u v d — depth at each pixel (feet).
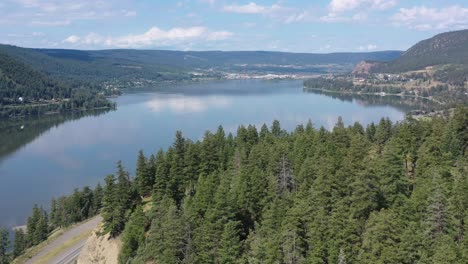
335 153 312.29
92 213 482.69
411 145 322.34
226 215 246.47
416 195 230.89
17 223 500.33
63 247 397.19
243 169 301.84
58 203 508.53
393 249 194.29
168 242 243.40
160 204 302.25
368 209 231.71
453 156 294.66
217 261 231.30
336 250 206.80
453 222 206.28
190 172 341.00
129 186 342.64
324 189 242.17
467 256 184.34
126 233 296.10
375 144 379.55
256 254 220.23
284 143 372.99
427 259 189.57
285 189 287.89
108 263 305.94
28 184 615.98
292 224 220.02
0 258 410.31
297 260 209.46
